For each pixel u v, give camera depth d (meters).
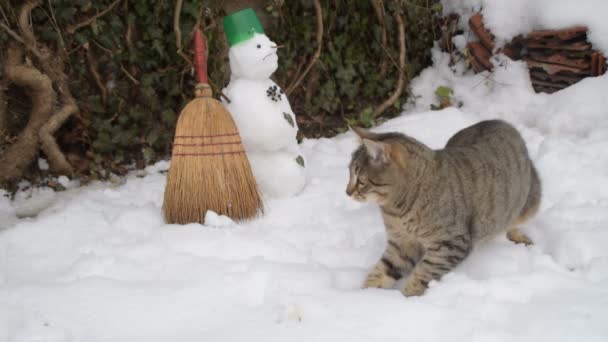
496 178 1.86
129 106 2.56
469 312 1.64
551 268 1.81
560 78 2.75
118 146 2.53
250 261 1.86
